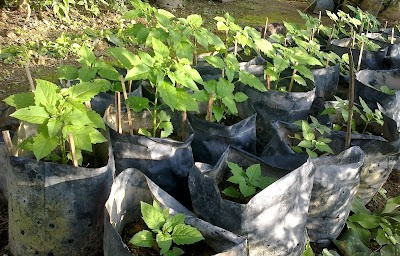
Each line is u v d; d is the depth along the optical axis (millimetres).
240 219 2256
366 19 5582
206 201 2385
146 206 2125
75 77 2859
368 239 3098
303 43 3932
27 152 2529
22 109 2113
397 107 3975
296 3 10117
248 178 2514
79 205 2305
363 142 3098
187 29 3150
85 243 2430
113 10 7562
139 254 2186
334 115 3521
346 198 2869
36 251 2398
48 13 6852
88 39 5977
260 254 2406
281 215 2395
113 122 3002
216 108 3064
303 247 2684
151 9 3268
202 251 2221
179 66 2648
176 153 2820
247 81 3211
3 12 6527
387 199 3551
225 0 9414
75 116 2166
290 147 3119
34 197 2254
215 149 3084
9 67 5066
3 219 2879
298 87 3938
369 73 4305
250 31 3662
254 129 3201
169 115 3002
